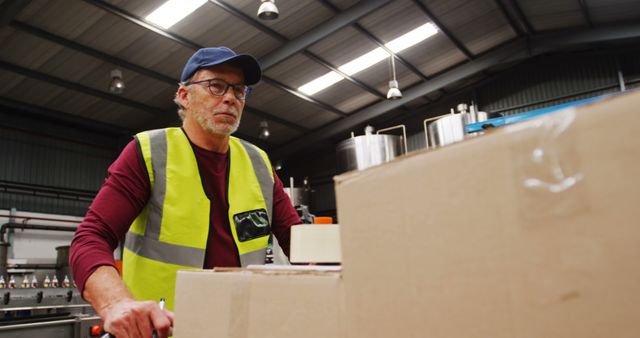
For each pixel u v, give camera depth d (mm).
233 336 498
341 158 7070
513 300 306
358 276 403
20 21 4770
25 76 5621
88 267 776
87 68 5703
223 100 1091
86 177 7273
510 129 322
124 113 6875
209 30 5414
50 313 3461
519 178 312
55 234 6656
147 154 1018
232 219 1097
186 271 583
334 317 416
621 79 7141
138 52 5562
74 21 4883
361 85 7219
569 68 7566
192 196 1052
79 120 6766
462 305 332
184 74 1143
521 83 7879
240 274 513
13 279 4219
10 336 2908
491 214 323
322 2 5398
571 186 287
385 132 8875
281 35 5816
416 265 363
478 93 8250
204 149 1113
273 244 2770
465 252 334
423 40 6492
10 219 6270
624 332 261
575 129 289
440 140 6258
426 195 363
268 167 1256
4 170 6410
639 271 258
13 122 6543
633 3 6113
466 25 6438
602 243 272
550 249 293
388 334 374
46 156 6871
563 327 284
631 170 264
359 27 5898
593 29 6715
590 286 275
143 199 996
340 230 426
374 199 400
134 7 4812
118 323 647
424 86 7578
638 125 264
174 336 571
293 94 7105
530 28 6879
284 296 459
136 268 990
